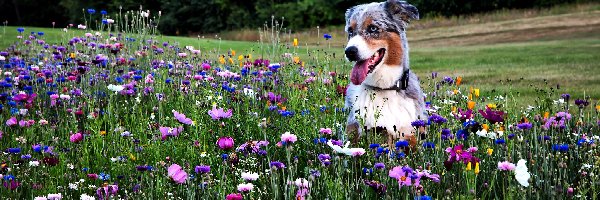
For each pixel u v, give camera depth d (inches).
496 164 111.2
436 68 283.1
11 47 217.3
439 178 101.8
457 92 151.5
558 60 290.2
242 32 752.3
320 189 104.3
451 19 686.5
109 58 175.5
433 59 327.3
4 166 109.1
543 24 571.5
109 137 126.0
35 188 107.6
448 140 117.9
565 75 230.2
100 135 125.6
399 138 120.0
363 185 103.7
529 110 141.0
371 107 121.4
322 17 775.1
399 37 122.6
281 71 166.9
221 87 145.9
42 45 204.1
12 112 131.1
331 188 102.2
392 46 122.0
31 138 123.9
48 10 944.3
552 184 107.6
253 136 125.2
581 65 262.2
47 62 180.5
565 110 137.3
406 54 123.5
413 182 97.1
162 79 163.5
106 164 117.9
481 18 676.7
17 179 109.3
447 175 105.0
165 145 118.0
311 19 776.3
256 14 802.2
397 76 121.7
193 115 128.8
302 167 118.2
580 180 106.7
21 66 171.2
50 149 116.9
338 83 156.1
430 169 106.4
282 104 143.9
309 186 98.7
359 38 121.5
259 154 109.9
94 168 116.3
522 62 291.0
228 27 799.1
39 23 956.0
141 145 121.0
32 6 953.5
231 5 800.9
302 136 125.0
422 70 277.6
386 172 103.7
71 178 111.3
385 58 121.7
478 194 106.3
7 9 968.3
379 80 121.6
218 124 127.7
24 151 119.6
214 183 107.3
